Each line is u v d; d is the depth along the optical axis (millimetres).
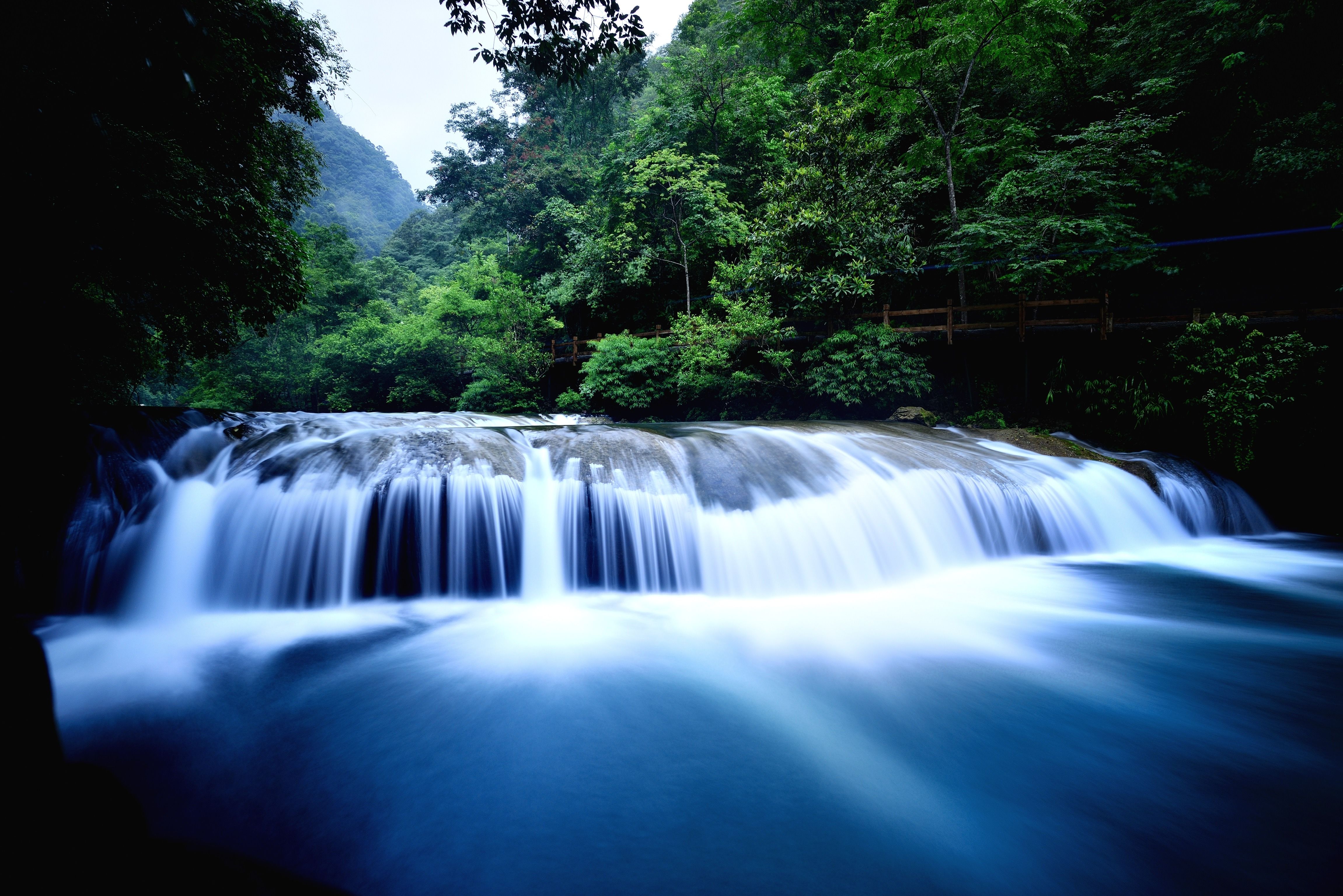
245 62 8477
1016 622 6023
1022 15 14320
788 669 4949
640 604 6512
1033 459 9977
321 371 28062
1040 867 2836
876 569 7203
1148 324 11898
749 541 6969
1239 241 14125
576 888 2701
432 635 5594
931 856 2910
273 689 4574
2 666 2271
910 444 9594
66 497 6699
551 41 5457
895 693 4555
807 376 15008
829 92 20000
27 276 5977
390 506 6500
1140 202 14633
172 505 6828
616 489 6977
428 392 25281
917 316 17062
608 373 19438
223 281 8688
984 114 17875
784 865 2854
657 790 3416
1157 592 6973
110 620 6086
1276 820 3141
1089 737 3955
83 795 2260
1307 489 10500
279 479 6785
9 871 1794
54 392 7320
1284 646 5426
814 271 14617
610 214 23500
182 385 32938
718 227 19812
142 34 2602
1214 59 13312
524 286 28000
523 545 6719
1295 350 10055
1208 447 10797
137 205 6633
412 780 3477
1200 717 4211
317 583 6371
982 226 13352
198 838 2951
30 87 4719
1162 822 3143
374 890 2674
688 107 22047
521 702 4387
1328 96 11930
